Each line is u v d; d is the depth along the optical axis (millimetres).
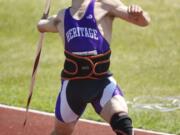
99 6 14766
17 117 22031
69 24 14805
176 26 37469
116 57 32438
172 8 40188
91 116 22109
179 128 21281
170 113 23125
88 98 14695
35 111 22766
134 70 30062
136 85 27375
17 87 26656
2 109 22938
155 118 22375
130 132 14156
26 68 30297
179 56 32594
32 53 33250
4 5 40781
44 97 24859
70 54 14750
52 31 15664
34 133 20516
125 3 40594
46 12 16234
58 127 15148
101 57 14617
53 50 33688
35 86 26734
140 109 23547
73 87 14766
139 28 37062
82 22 14688
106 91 14602
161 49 33938
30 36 36500
